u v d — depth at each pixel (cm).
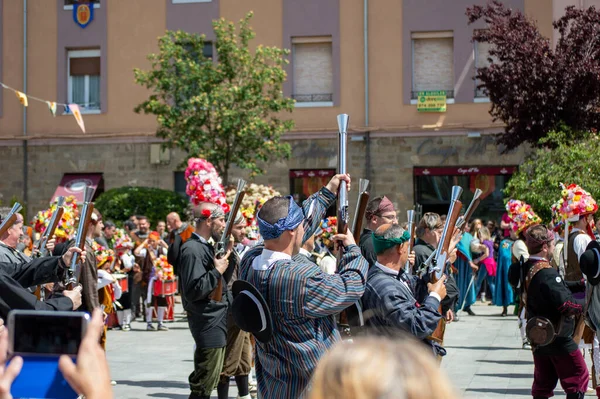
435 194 2447
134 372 1049
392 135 2448
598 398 822
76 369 196
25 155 2598
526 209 1088
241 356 834
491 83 2019
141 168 2552
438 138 2428
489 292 2094
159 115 2239
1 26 2609
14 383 221
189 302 721
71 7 2584
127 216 2283
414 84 2453
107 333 1477
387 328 503
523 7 2375
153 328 1533
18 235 696
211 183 880
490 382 949
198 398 723
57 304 582
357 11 2464
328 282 445
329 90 2484
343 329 550
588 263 725
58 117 2591
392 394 149
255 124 2166
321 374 158
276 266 447
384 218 680
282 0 2489
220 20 2250
